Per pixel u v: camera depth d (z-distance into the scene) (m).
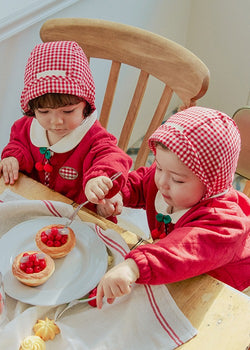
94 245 0.83
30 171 1.14
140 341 0.67
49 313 0.72
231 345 0.67
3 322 0.68
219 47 2.26
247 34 2.11
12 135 1.15
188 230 0.79
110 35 1.15
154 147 0.90
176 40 2.29
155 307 0.71
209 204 0.86
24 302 0.72
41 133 1.09
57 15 1.39
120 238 0.83
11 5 1.18
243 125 1.04
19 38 1.30
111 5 1.65
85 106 1.03
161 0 1.96
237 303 0.73
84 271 0.79
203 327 0.69
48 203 0.89
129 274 0.70
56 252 0.79
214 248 0.78
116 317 0.70
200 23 2.26
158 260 0.73
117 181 0.97
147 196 1.04
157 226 1.02
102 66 1.80
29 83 0.94
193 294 0.74
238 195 0.98
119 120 2.15
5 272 0.77
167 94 1.16
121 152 1.06
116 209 1.00
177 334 0.68
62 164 1.12
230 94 2.36
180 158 0.78
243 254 0.90
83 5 1.49
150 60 1.13
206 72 1.06
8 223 0.90
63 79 0.92
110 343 0.67
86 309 0.73
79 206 0.88
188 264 0.74
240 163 1.11
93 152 1.06
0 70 1.29
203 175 0.80
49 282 0.76
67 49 0.94
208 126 0.78
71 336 0.67
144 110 2.32
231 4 2.09
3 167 1.05
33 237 0.85
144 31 1.12
